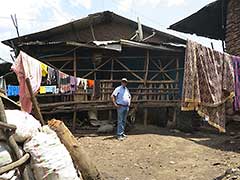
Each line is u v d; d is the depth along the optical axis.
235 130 12.89
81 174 5.41
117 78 14.95
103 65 14.30
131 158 9.22
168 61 14.54
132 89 13.76
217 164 8.36
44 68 9.72
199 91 11.70
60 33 17.45
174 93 13.92
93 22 17.41
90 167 5.53
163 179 7.41
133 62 14.85
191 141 11.27
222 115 12.09
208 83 11.71
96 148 10.31
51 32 16.75
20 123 4.20
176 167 8.31
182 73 13.96
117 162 8.83
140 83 13.97
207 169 7.99
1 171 3.66
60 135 5.43
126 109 11.45
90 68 14.45
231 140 11.19
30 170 4.11
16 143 4.08
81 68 14.41
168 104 13.77
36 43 13.09
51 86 10.66
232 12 13.80
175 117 13.66
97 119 13.67
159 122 14.50
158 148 10.27
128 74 14.90
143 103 13.70
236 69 12.33
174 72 14.22
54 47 13.63
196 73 11.67
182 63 14.15
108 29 18.00
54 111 12.66
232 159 8.82
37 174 4.10
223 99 12.10
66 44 12.90
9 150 3.98
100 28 17.95
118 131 11.44
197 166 8.32
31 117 4.56
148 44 13.45
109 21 17.67
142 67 14.75
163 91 13.95
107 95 13.38
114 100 11.43
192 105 11.69
